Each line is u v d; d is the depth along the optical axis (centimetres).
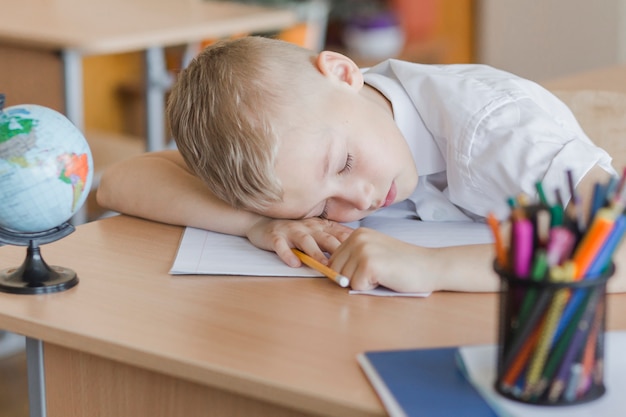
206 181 126
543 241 70
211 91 122
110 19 286
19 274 104
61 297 100
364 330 90
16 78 257
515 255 70
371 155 122
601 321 71
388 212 137
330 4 472
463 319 93
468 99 134
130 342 88
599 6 393
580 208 72
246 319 94
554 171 120
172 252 117
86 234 125
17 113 101
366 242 103
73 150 102
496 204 130
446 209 136
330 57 127
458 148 131
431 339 88
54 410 103
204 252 116
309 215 122
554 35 411
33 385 103
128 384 98
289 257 110
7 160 98
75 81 253
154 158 142
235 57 124
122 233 125
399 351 83
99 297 100
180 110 127
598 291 70
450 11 468
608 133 165
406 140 139
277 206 119
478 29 445
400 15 473
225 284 104
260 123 117
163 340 89
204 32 278
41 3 314
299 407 79
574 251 70
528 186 122
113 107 460
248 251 117
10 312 96
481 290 100
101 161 277
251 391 81
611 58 395
